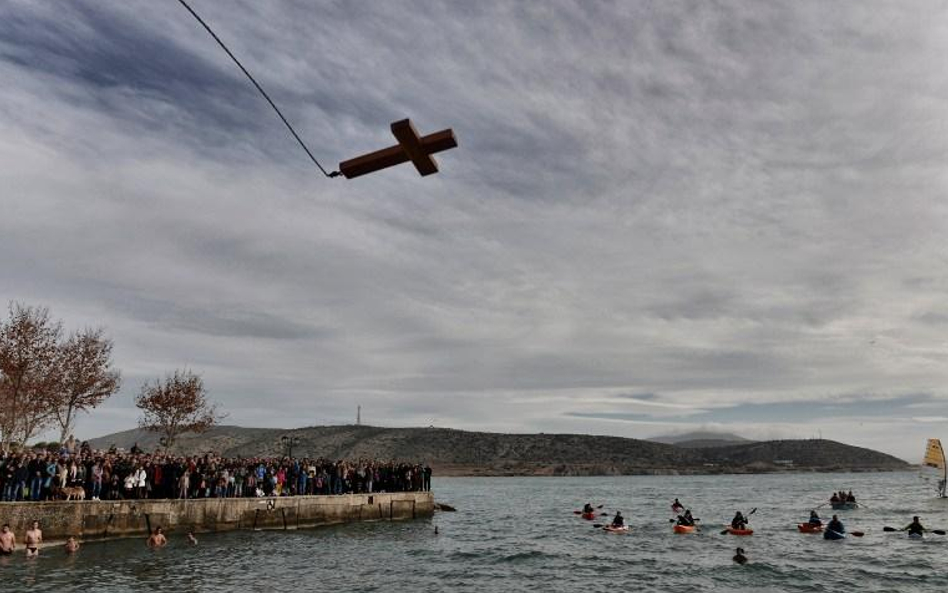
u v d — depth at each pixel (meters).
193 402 63.56
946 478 96.12
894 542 45.06
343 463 51.19
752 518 67.38
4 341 44.62
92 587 25.00
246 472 42.91
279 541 39.38
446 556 38.03
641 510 81.25
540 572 33.72
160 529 34.88
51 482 32.75
